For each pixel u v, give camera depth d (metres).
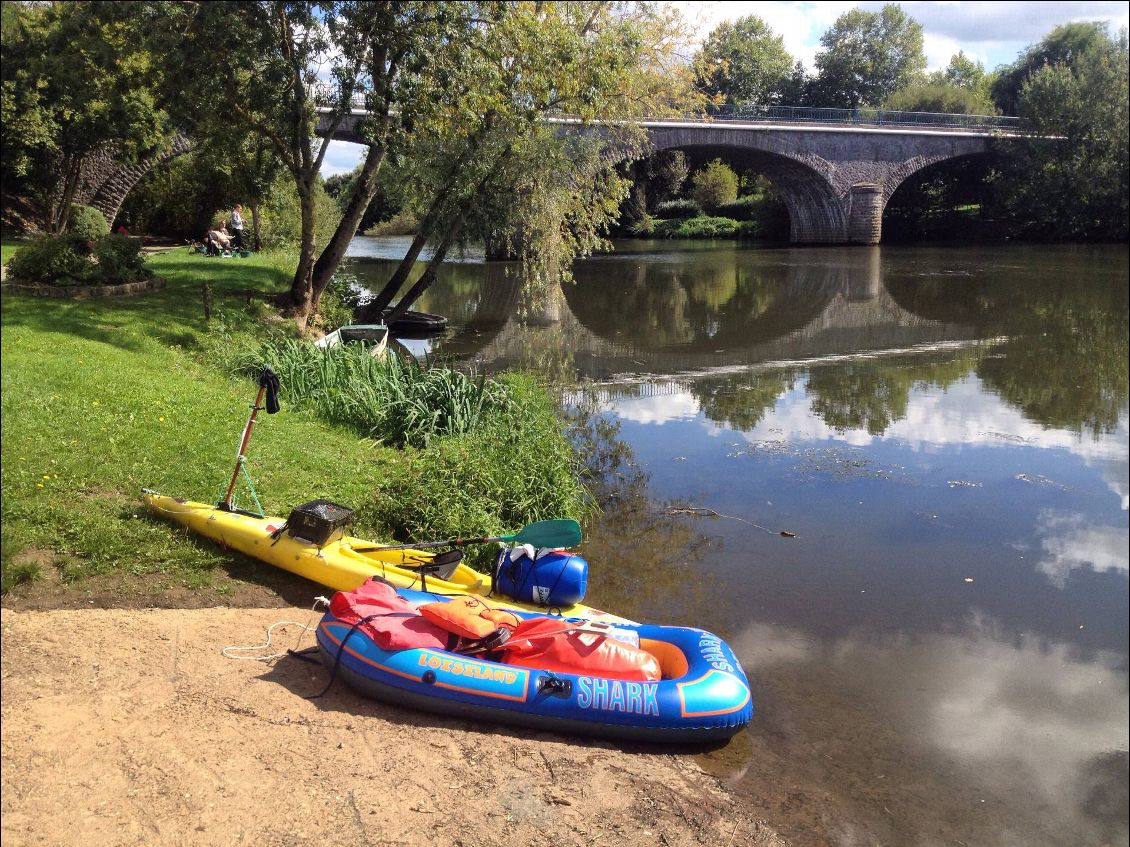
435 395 12.30
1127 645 7.43
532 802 4.83
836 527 10.00
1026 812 5.31
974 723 6.22
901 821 5.15
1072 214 58.00
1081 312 27.42
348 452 10.42
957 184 68.12
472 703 5.53
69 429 8.81
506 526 9.17
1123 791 5.56
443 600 6.45
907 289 33.69
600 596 8.02
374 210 71.56
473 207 19.80
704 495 11.02
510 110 17.14
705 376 18.42
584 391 16.75
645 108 21.27
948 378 18.38
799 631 7.51
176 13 14.44
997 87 80.38
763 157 57.50
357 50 15.30
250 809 4.42
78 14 15.65
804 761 5.69
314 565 7.12
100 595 6.53
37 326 12.36
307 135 16.80
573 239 20.48
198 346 13.52
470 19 16.06
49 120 23.12
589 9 19.20
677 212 77.25
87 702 5.09
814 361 20.23
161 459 8.66
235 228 26.67
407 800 4.68
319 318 18.83
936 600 8.21
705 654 5.98
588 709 5.53
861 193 58.62
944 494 11.18
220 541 7.45
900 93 72.12
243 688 5.55
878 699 6.50
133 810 4.30
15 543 6.78
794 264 44.41
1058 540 9.73
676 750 5.66
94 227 24.20
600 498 10.82
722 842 4.75
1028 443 13.55
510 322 25.20
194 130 16.59
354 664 5.68
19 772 4.42
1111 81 56.38
